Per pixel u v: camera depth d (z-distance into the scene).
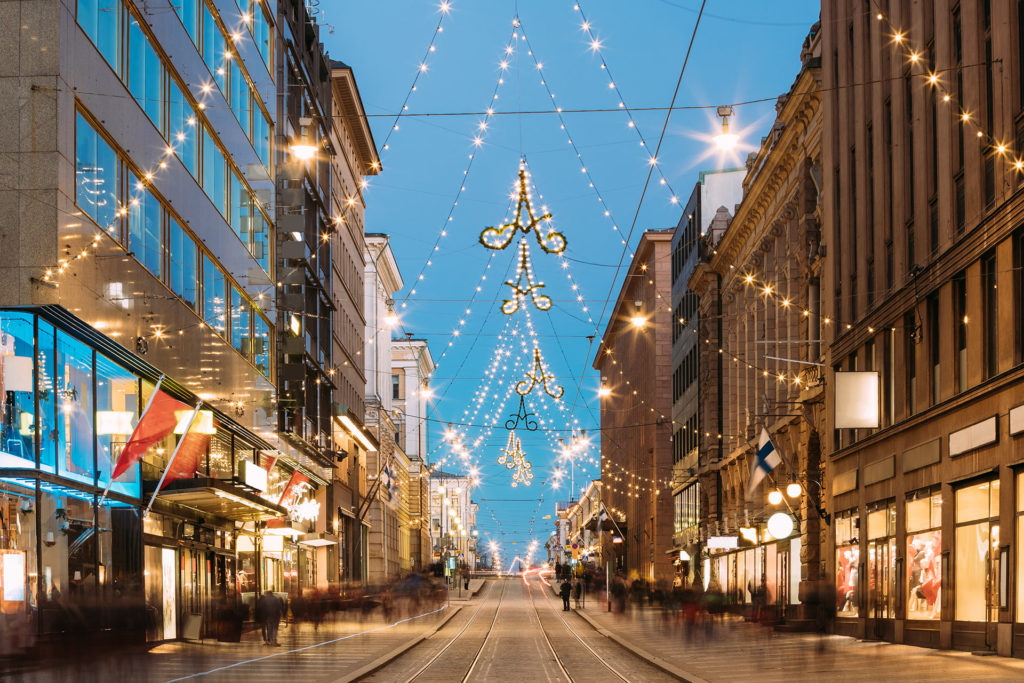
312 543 55.06
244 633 41.38
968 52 29.16
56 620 24.88
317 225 57.50
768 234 52.91
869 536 37.75
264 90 45.50
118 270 28.02
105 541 28.11
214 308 37.22
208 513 38.12
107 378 28.11
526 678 24.11
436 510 145.62
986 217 27.75
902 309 34.25
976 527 28.94
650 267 101.06
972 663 25.00
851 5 40.50
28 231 24.23
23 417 23.84
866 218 38.41
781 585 50.53
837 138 42.25
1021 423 25.98
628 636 40.19
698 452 73.19
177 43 33.09
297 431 51.59
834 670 24.02
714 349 68.88
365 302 86.94
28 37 24.52
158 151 31.30
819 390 43.81
